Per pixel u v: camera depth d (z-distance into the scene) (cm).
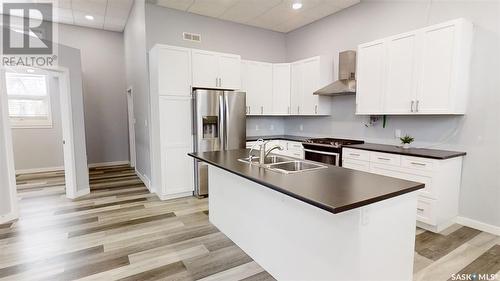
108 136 657
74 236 280
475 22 287
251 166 227
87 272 216
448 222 299
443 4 314
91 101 630
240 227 256
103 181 513
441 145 324
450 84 283
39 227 302
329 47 472
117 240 272
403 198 169
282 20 495
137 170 566
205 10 448
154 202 390
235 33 510
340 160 379
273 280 210
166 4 423
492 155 282
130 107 625
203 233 289
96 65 627
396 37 329
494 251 246
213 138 416
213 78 427
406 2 350
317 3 418
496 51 275
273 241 212
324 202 132
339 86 411
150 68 417
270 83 521
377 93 355
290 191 153
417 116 346
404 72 323
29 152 581
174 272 218
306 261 182
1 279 207
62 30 581
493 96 279
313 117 512
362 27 411
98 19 554
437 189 278
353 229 150
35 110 584
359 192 150
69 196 411
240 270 223
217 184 296
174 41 446
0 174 315
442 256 238
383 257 162
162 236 282
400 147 348
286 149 489
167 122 391
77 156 419
